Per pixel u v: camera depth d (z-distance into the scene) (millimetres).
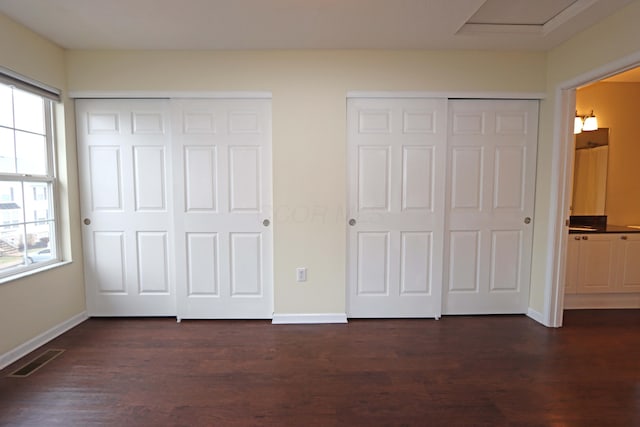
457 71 2896
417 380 2117
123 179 2977
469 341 2650
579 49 2572
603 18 2344
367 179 2971
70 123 2881
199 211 2986
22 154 2502
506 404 1890
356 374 2184
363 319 3082
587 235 3248
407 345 2584
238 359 2371
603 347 2553
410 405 1880
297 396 1959
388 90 2877
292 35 2570
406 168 2975
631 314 3211
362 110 2918
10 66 2297
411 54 2867
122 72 2844
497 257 3121
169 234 3033
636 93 3613
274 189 2920
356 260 3041
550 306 2910
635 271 3283
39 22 2346
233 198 2979
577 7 2258
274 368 2256
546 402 1905
